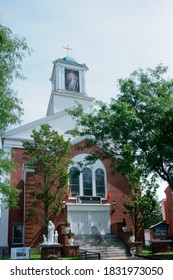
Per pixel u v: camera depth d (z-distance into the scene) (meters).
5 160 15.61
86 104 41.78
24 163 28.47
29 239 25.08
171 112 17.34
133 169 19.73
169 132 18.33
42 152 25.67
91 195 29.27
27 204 25.61
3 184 15.71
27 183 26.00
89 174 29.97
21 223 28.41
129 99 18.81
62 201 25.91
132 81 19.36
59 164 26.22
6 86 14.39
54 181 25.14
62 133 35.03
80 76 43.81
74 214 27.62
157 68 19.31
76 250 22.59
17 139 31.84
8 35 14.38
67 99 41.38
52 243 20.45
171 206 34.00
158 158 18.05
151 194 27.84
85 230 27.45
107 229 28.17
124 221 27.02
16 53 14.51
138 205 27.36
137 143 18.77
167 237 28.62
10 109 14.28
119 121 17.84
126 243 25.11
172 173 18.84
